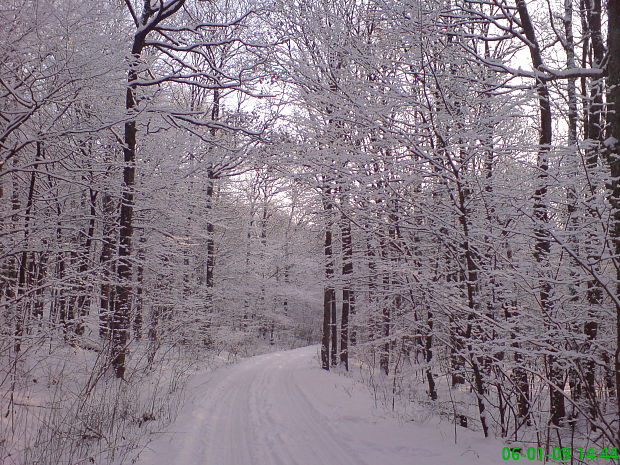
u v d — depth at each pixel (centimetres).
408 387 1052
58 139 792
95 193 1095
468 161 682
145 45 1073
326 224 1222
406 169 720
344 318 1616
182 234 1350
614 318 646
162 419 718
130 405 741
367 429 689
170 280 1412
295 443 616
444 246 753
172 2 1034
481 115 695
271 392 1049
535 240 660
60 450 544
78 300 1063
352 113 750
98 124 826
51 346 859
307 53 847
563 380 688
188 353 1573
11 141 755
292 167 896
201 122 1090
